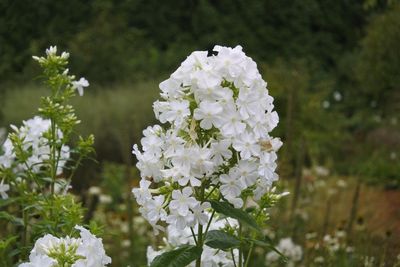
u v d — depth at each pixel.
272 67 18.08
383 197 10.94
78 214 3.73
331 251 6.36
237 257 3.67
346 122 16.97
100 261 3.02
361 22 21.58
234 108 2.83
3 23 18.34
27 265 2.92
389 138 15.27
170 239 3.80
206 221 2.92
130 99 14.95
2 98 15.88
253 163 2.89
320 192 10.79
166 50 21.09
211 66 2.86
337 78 19.81
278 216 6.57
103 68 17.64
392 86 16.05
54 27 18.84
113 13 20.69
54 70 4.09
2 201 4.00
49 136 4.06
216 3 21.45
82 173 10.87
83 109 14.31
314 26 21.66
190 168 2.85
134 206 8.77
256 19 21.09
